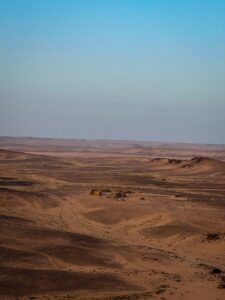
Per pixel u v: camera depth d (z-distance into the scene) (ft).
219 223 184.96
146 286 105.70
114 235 166.81
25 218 180.04
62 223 182.09
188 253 146.51
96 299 94.12
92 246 138.51
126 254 133.49
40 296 95.91
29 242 134.41
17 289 98.12
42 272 109.09
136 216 195.83
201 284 108.06
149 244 156.04
